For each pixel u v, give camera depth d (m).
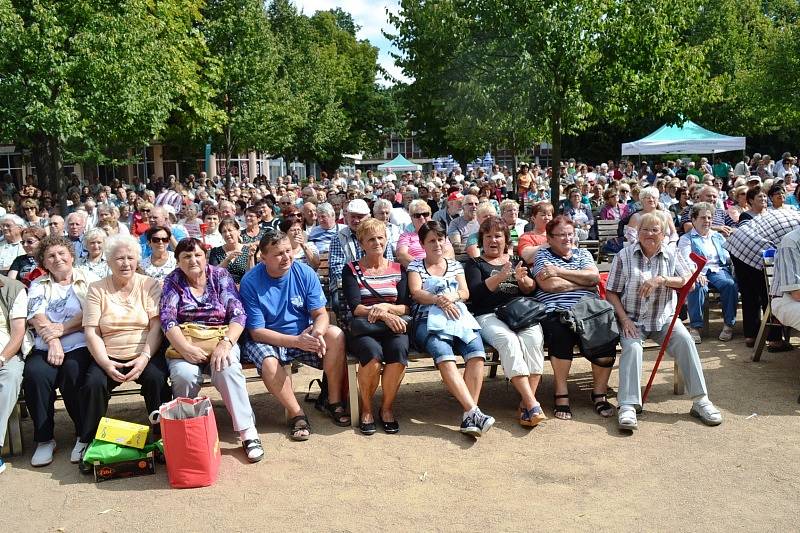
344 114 46.34
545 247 5.95
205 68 23.88
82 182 25.86
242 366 5.09
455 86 12.95
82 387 4.66
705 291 7.19
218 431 5.18
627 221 10.12
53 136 15.49
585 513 3.81
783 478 4.13
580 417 5.25
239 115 28.64
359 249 6.88
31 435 5.23
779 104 30.22
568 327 5.29
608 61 12.79
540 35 12.06
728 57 39.56
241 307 5.07
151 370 4.87
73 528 3.79
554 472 4.32
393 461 4.55
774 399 5.43
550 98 12.55
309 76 40.72
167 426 4.20
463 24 12.84
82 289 5.15
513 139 15.55
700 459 4.44
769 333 6.69
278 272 5.17
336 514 3.87
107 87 15.63
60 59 14.42
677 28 13.29
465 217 9.23
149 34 17.17
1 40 13.84
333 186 19.89
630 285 5.48
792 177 15.59
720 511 3.78
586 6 12.14
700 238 7.45
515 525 3.70
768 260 6.36
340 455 4.66
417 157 80.62
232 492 4.16
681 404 5.43
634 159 43.62
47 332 4.84
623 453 4.57
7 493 4.23
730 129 38.69
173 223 10.20
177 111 23.78
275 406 5.68
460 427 5.02
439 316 5.16
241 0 28.05
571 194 12.52
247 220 8.69
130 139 19.66
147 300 5.05
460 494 4.07
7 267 8.24
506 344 5.09
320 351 5.01
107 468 4.37
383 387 5.10
